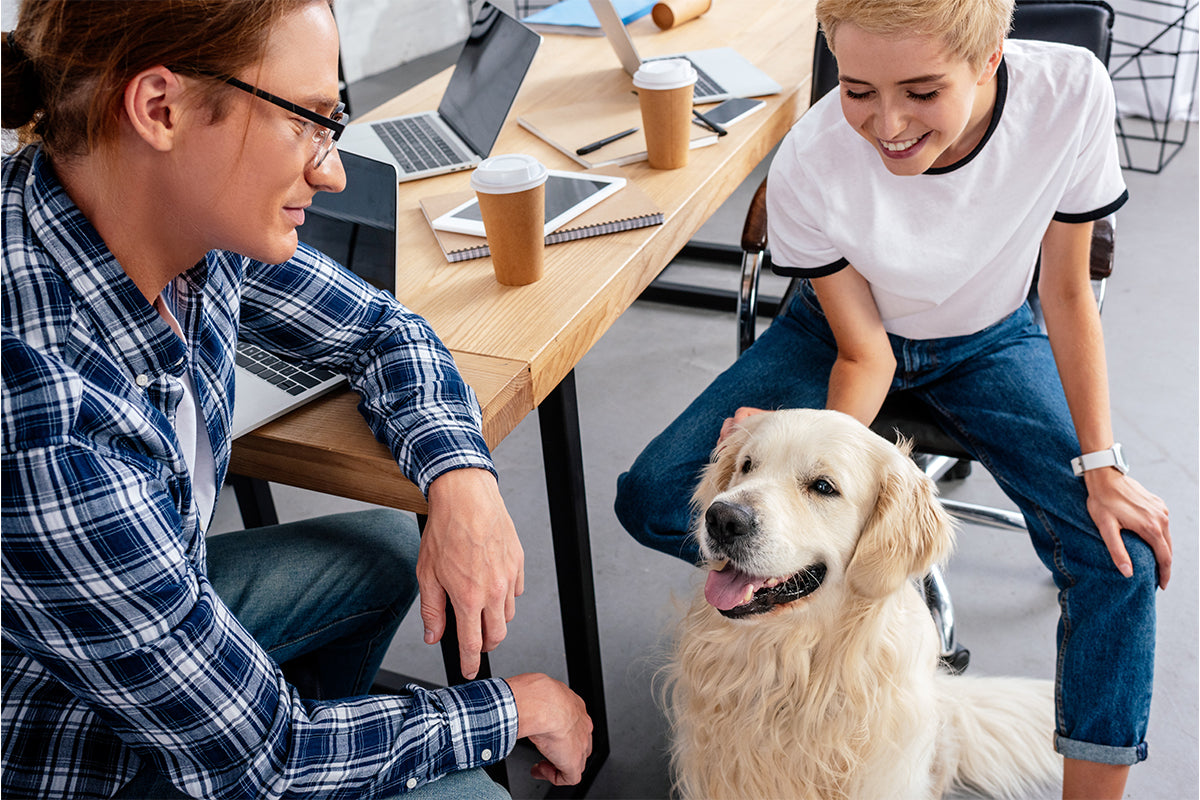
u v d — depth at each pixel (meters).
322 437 1.02
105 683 0.74
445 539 0.92
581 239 1.38
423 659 1.79
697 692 1.32
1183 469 2.11
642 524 1.43
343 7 4.45
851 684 1.20
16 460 0.66
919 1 1.04
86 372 0.73
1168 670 1.66
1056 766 1.46
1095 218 1.34
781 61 2.06
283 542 1.18
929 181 1.31
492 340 1.15
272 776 0.81
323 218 1.30
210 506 0.93
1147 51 3.75
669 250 1.45
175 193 0.74
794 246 1.40
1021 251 1.38
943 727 1.43
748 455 1.22
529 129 1.79
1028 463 1.37
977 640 1.75
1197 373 2.43
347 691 1.27
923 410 1.52
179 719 0.77
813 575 1.17
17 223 0.72
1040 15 1.76
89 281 0.73
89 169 0.73
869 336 1.41
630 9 2.46
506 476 2.27
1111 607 1.26
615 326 2.84
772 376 1.53
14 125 0.73
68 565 0.69
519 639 1.82
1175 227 3.12
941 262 1.35
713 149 1.65
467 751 0.91
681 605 1.43
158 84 0.67
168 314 0.83
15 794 0.84
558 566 1.39
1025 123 1.28
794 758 1.25
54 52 0.67
